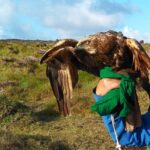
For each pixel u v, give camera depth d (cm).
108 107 452
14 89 1769
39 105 1577
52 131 1250
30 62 2194
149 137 476
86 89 1652
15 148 906
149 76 461
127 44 462
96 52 464
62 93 502
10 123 1323
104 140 1120
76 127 1273
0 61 2216
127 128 468
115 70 465
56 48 489
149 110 499
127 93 455
